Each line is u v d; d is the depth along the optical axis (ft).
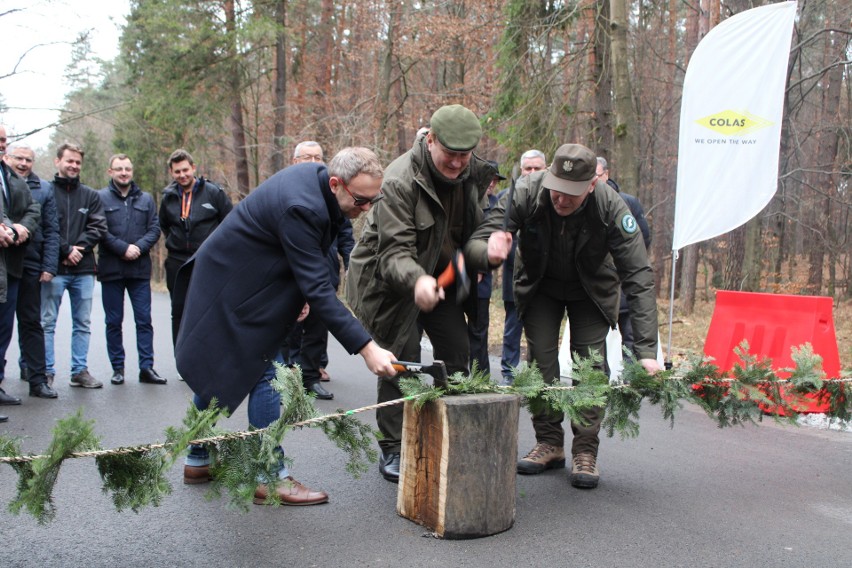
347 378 24.39
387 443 13.76
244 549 10.48
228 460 9.93
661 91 72.90
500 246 11.62
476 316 13.35
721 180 23.70
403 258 11.96
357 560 10.18
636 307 13.26
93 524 11.28
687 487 13.69
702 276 104.17
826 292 75.46
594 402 11.74
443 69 72.69
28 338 20.08
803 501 13.03
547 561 10.28
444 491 10.82
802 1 44.24
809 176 63.00
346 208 11.00
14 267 19.03
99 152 101.30
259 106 89.61
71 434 8.92
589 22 48.39
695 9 52.21
